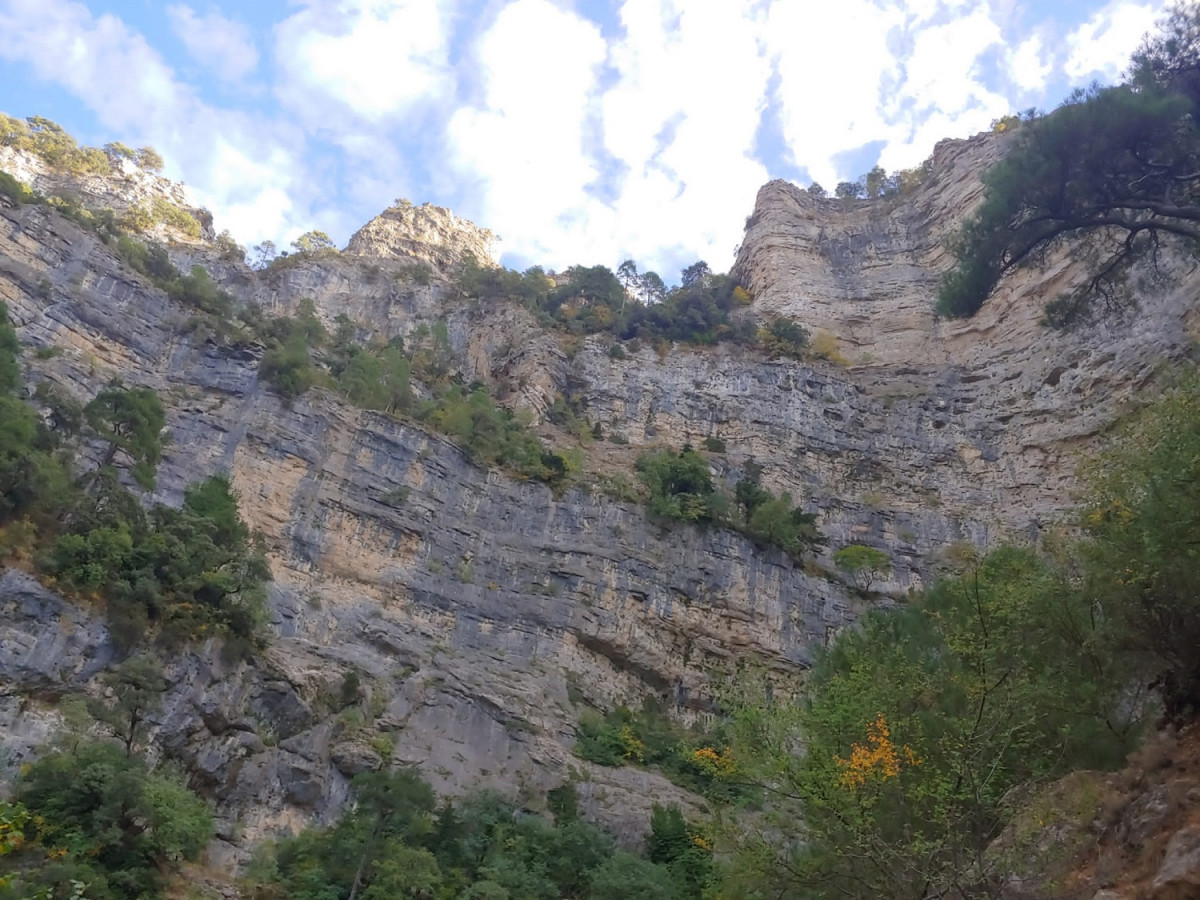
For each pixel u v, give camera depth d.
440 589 47.44
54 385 44.72
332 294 76.00
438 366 66.38
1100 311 60.78
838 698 19.14
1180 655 17.33
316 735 35.53
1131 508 19.56
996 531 60.62
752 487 58.81
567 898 29.19
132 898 23.92
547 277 85.56
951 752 16.41
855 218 95.44
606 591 50.16
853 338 81.56
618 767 40.16
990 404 69.44
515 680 43.72
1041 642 18.88
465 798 34.69
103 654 31.42
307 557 45.09
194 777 31.22
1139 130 23.53
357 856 27.81
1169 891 12.55
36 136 81.44
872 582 56.69
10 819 16.55
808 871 16.84
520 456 55.34
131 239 59.34
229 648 34.69
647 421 69.25
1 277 48.09
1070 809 15.34
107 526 34.38
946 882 14.61
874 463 68.12
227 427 47.72
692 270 96.25
